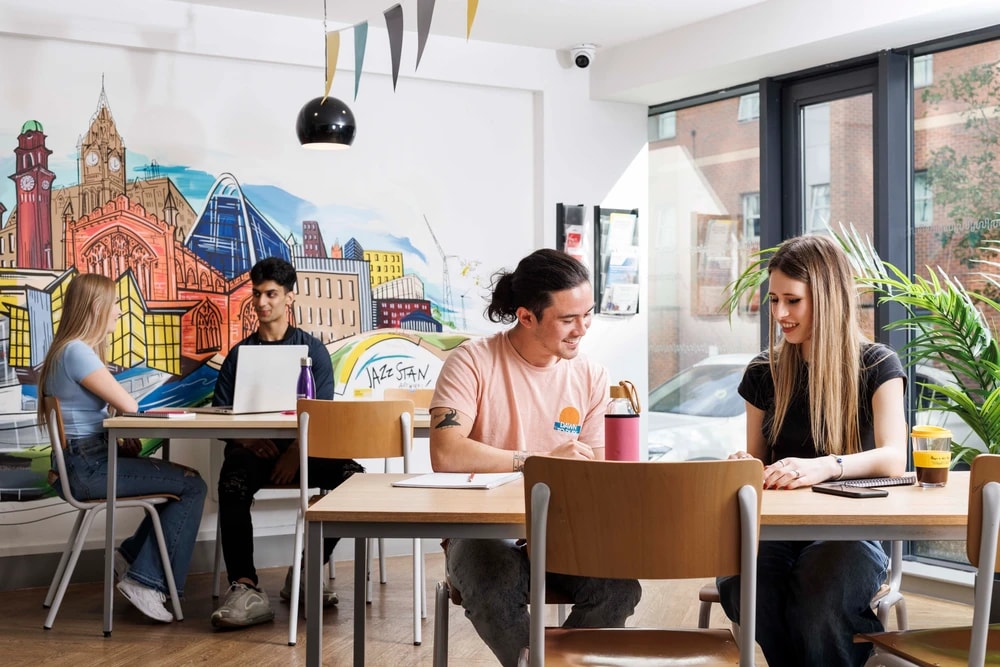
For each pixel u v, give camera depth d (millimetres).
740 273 5445
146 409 4805
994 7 4016
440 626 2314
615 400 2229
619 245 5863
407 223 5383
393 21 3814
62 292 4656
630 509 1693
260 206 5047
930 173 4543
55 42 4645
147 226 4824
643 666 1859
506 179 5652
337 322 5195
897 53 4609
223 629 3791
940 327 4207
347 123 4480
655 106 5945
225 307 4973
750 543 1692
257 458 4082
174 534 3975
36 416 4582
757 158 5363
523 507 1904
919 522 1831
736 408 5477
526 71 5605
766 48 4777
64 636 3691
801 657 2236
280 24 5016
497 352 2533
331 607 4125
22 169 4586
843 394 2395
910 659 1883
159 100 4848
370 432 3629
